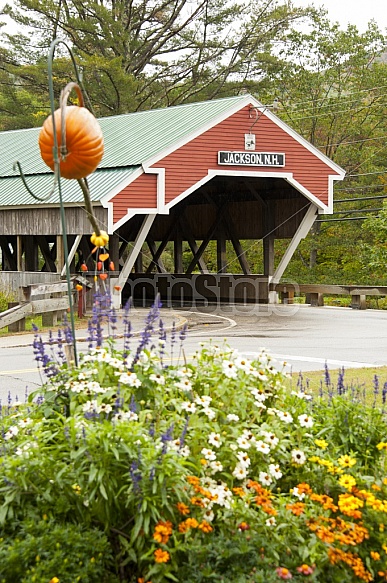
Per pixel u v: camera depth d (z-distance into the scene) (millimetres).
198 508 4613
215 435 5082
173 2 48219
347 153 50656
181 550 4391
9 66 46625
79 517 4617
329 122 51969
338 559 4363
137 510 4457
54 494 4605
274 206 30734
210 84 48938
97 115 46719
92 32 44688
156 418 5281
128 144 27594
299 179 28047
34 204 25938
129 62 47250
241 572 4223
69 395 5367
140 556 4398
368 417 6035
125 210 24562
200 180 26031
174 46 49344
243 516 4598
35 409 5703
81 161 5852
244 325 22438
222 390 5566
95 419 5047
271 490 5168
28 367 13828
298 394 6117
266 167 27375
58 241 25844
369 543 4691
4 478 4574
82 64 42781
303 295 39594
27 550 4168
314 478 5215
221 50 48750
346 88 52219
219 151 26406
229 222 32031
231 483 4992
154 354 5828
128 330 5879
